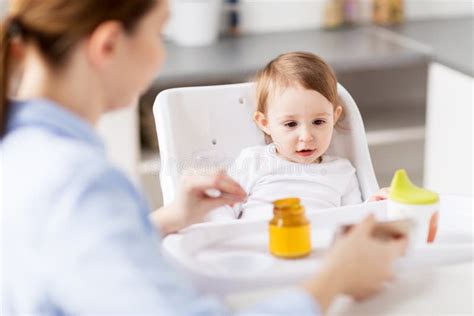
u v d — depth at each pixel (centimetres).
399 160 343
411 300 114
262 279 121
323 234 143
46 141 95
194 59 305
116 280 84
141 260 87
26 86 102
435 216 131
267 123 193
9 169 94
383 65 303
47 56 98
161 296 85
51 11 96
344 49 314
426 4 373
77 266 85
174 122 184
